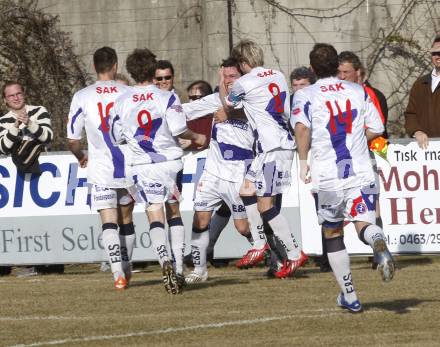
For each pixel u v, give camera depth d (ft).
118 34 193.26
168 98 100.48
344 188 81.71
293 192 127.75
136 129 100.37
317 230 127.54
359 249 126.72
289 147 107.55
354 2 184.96
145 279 117.19
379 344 72.02
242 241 128.47
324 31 185.68
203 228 110.83
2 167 132.77
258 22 186.09
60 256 131.54
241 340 75.00
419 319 81.15
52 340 77.25
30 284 115.03
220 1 185.68
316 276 113.19
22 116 129.39
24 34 192.24
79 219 130.82
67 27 194.18
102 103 103.30
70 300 98.78
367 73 185.06
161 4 191.93
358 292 97.76
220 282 109.50
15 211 132.46
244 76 107.04
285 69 186.19
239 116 111.55
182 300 96.07
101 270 132.46
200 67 190.60
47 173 131.64
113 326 82.64
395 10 184.34
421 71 183.93
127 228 108.37
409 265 123.85
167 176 100.89
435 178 126.72
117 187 103.81
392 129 184.55
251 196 113.60
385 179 127.34
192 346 73.36
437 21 183.21
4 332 81.35
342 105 82.38
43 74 192.44
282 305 91.09
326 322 81.10
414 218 127.34
